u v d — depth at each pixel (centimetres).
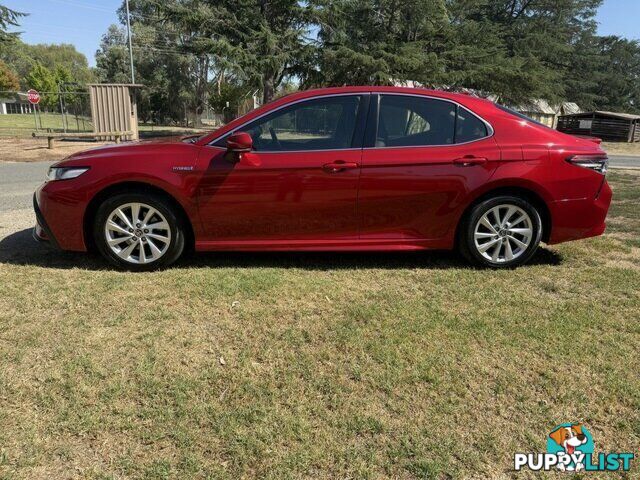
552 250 508
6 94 2264
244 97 2873
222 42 2392
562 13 4772
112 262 430
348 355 297
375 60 2734
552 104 3872
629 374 281
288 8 2558
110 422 237
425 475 210
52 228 427
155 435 229
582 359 296
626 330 333
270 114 429
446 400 257
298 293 386
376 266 454
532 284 414
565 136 448
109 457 217
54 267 437
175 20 2627
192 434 230
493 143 429
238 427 235
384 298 379
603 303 377
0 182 945
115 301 366
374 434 233
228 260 467
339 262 464
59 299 367
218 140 426
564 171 430
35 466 211
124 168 415
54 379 268
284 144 427
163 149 429
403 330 327
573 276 432
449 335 321
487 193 435
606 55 5856
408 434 233
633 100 6372
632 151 2838
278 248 432
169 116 5209
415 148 426
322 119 430
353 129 427
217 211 421
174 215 424
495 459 220
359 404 253
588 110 5475
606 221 646
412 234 437
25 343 304
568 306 369
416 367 285
